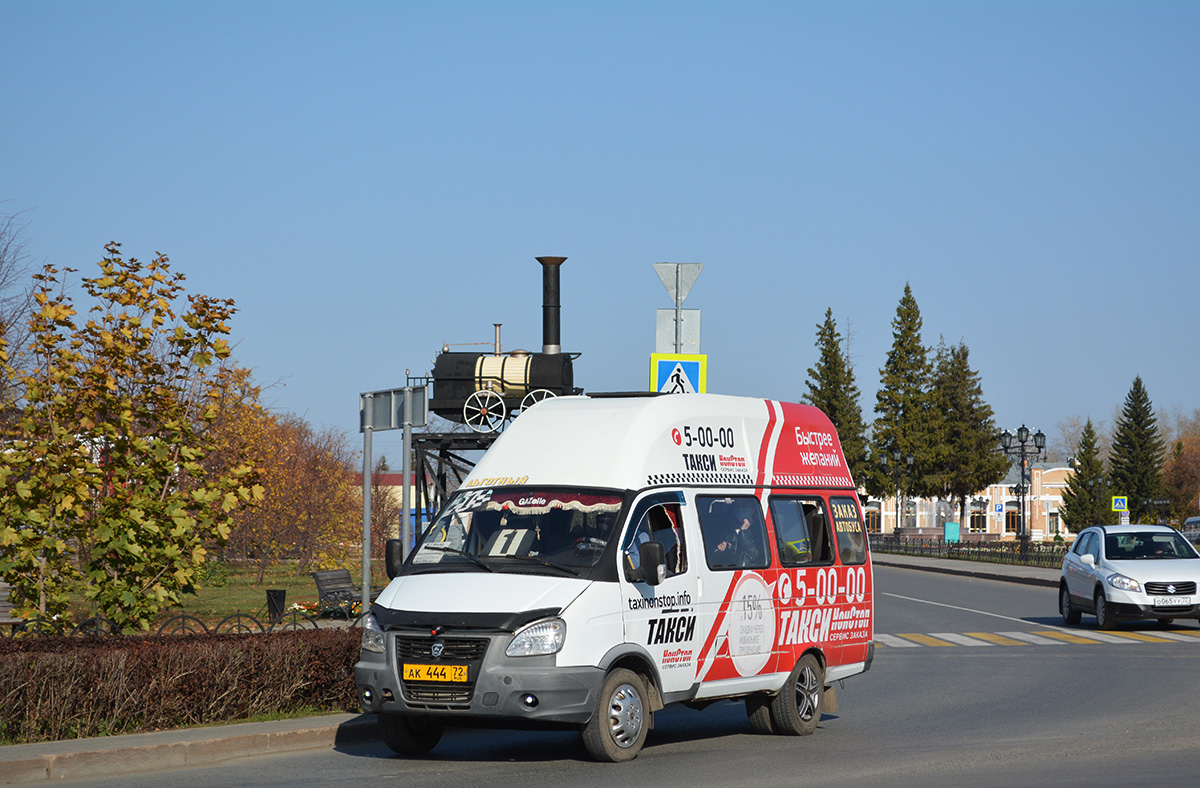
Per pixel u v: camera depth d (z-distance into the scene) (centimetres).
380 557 4078
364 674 971
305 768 966
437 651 940
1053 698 1396
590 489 1033
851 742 1111
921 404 9550
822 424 1298
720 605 1080
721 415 1149
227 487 1464
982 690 1484
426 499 2256
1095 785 882
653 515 1041
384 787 882
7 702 991
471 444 2241
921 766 969
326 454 4056
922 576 4616
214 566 3309
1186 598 2212
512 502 1044
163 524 1422
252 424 3328
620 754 982
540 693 925
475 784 894
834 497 1277
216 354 1475
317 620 2223
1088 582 2344
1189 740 1089
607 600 971
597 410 1094
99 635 1328
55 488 1375
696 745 1099
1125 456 11400
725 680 1081
